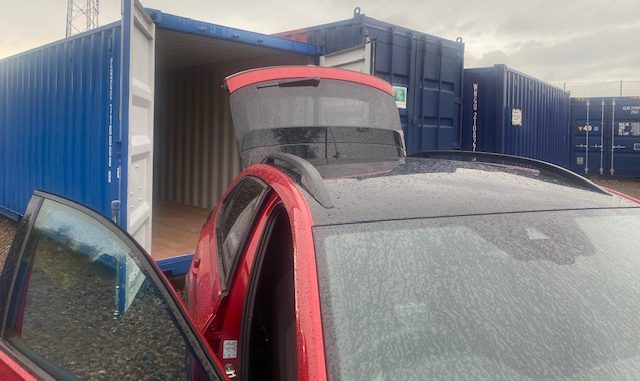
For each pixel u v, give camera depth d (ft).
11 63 26.43
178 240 20.31
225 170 28.55
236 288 7.23
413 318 5.07
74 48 18.90
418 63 24.89
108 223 5.50
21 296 6.19
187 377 4.30
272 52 23.50
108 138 16.12
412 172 7.79
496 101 30.35
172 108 33.01
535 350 5.04
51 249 6.12
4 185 28.17
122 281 5.13
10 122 26.86
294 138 13.99
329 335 4.79
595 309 5.51
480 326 5.14
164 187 34.14
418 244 5.73
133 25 14.26
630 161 58.59
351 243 5.56
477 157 9.94
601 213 6.95
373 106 15.34
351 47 22.18
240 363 6.60
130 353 4.69
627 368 5.02
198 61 27.96
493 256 5.81
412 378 4.66
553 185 7.72
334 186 6.73
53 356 5.31
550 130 42.06
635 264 6.15
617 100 58.75
